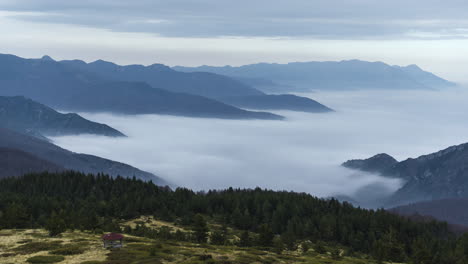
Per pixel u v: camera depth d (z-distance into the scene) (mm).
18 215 158500
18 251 103125
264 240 153750
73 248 104562
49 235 128500
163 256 99500
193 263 94250
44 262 92125
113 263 91438
